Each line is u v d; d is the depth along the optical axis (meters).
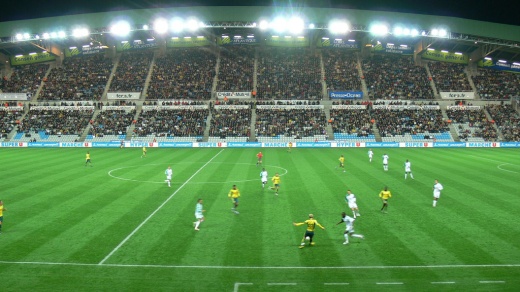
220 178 36.44
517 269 15.77
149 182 34.31
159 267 16.11
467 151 59.78
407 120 72.25
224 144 67.69
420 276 15.19
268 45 87.81
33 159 49.91
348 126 71.31
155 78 81.44
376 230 20.83
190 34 87.31
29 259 16.91
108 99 78.25
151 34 84.38
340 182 34.09
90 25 69.38
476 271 15.62
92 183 33.66
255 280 14.92
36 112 76.12
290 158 51.62
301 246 18.41
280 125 71.88
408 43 86.50
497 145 66.81
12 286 14.38
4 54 85.38
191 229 21.09
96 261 16.70
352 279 14.97
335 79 80.62
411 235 19.95
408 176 36.88
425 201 27.11
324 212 24.50
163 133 70.00
